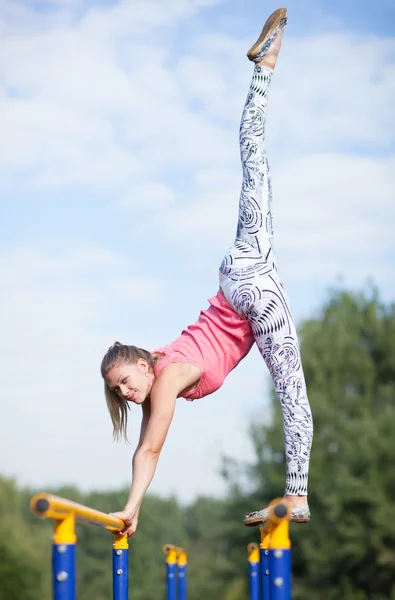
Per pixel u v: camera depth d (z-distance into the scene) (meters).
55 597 2.53
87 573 48.72
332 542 23.48
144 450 4.11
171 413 4.13
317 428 25.22
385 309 28.95
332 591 23.78
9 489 34.78
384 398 26.42
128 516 3.91
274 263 4.42
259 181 4.43
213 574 27.80
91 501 55.41
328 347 27.75
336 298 30.50
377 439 23.66
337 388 26.97
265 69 4.50
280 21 4.52
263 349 4.34
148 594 45.88
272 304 4.29
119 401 4.34
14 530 31.41
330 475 24.06
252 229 4.42
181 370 4.20
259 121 4.46
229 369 4.41
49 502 2.37
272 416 26.06
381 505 22.72
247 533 25.58
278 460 25.41
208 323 4.42
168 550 6.29
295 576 24.75
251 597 6.02
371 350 27.77
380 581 23.61
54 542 2.57
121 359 4.15
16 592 29.97
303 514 4.18
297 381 4.28
